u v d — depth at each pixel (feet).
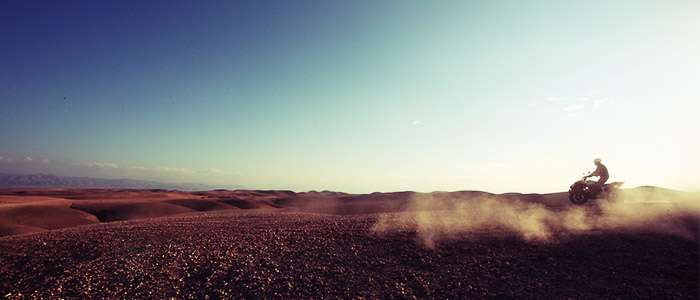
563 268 37.06
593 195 61.26
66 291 37.81
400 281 38.24
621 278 33.78
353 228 59.11
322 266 43.16
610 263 36.76
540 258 39.88
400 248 47.14
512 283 35.50
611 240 41.98
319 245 50.65
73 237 58.49
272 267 43.39
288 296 36.24
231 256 47.11
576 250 40.57
